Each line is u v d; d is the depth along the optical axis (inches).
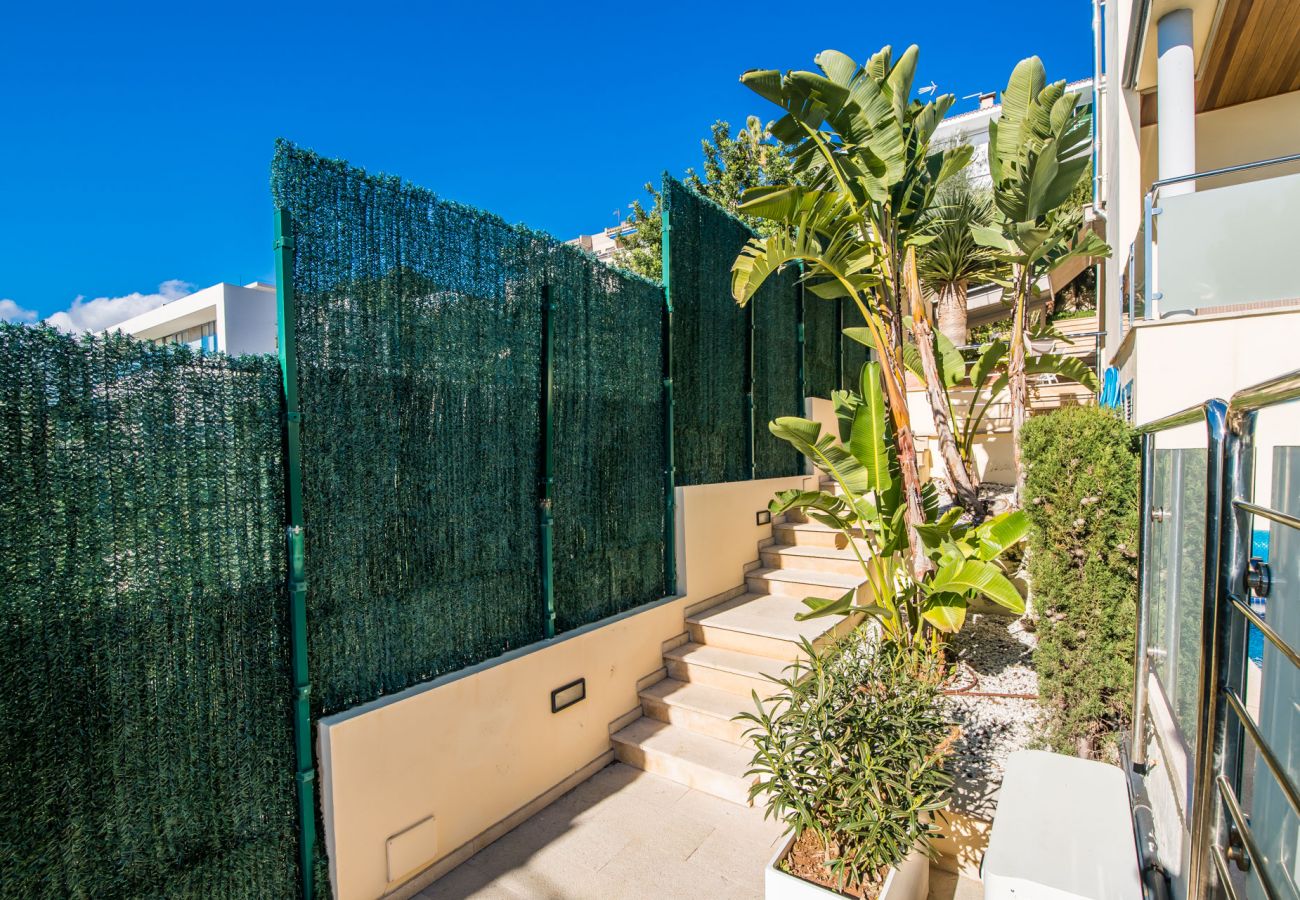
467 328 151.9
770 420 291.1
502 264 162.4
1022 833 90.1
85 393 91.3
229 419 107.7
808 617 174.9
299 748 114.3
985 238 271.6
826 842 111.4
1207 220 168.1
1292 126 278.4
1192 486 99.0
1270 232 162.6
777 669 192.5
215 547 104.7
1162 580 121.9
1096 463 141.8
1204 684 60.2
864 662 140.1
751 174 423.2
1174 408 167.3
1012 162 233.3
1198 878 59.9
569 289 183.3
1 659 82.4
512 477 163.5
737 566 253.3
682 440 230.8
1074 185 219.6
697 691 196.7
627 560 204.4
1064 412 152.9
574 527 183.2
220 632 105.0
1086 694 141.5
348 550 125.2
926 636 190.4
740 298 192.7
